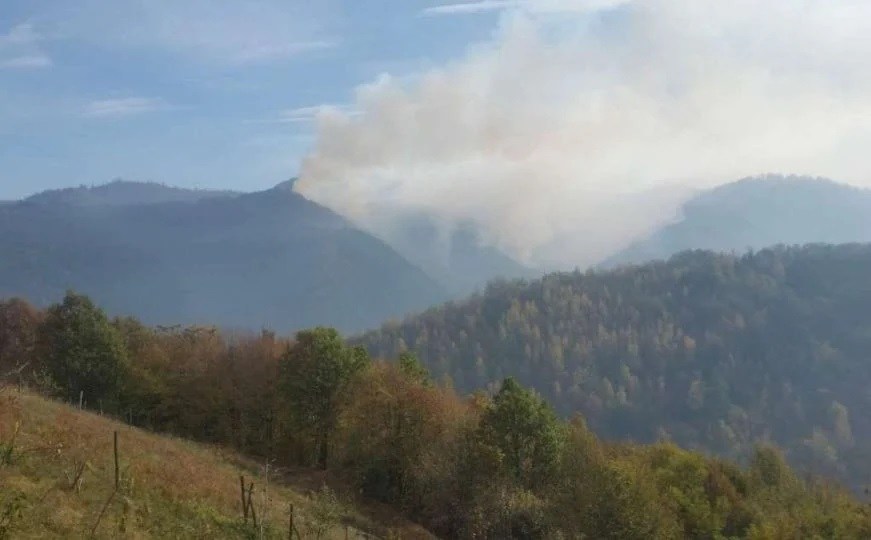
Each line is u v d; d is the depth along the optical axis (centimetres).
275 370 5703
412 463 4622
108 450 2391
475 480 4353
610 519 3506
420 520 4500
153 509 1950
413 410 4656
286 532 2320
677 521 4300
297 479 4606
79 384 5156
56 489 1777
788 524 4734
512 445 4312
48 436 2220
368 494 4662
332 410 5147
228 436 5625
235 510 2305
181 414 5644
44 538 1473
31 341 5809
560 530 3819
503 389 4494
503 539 4138
